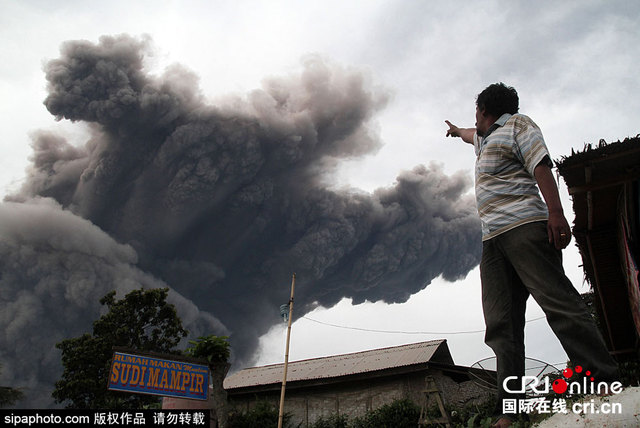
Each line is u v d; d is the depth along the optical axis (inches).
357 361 837.2
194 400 590.9
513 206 78.3
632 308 387.9
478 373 285.9
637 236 307.9
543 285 71.3
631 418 51.7
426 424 603.2
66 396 943.0
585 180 297.0
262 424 733.3
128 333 1058.1
